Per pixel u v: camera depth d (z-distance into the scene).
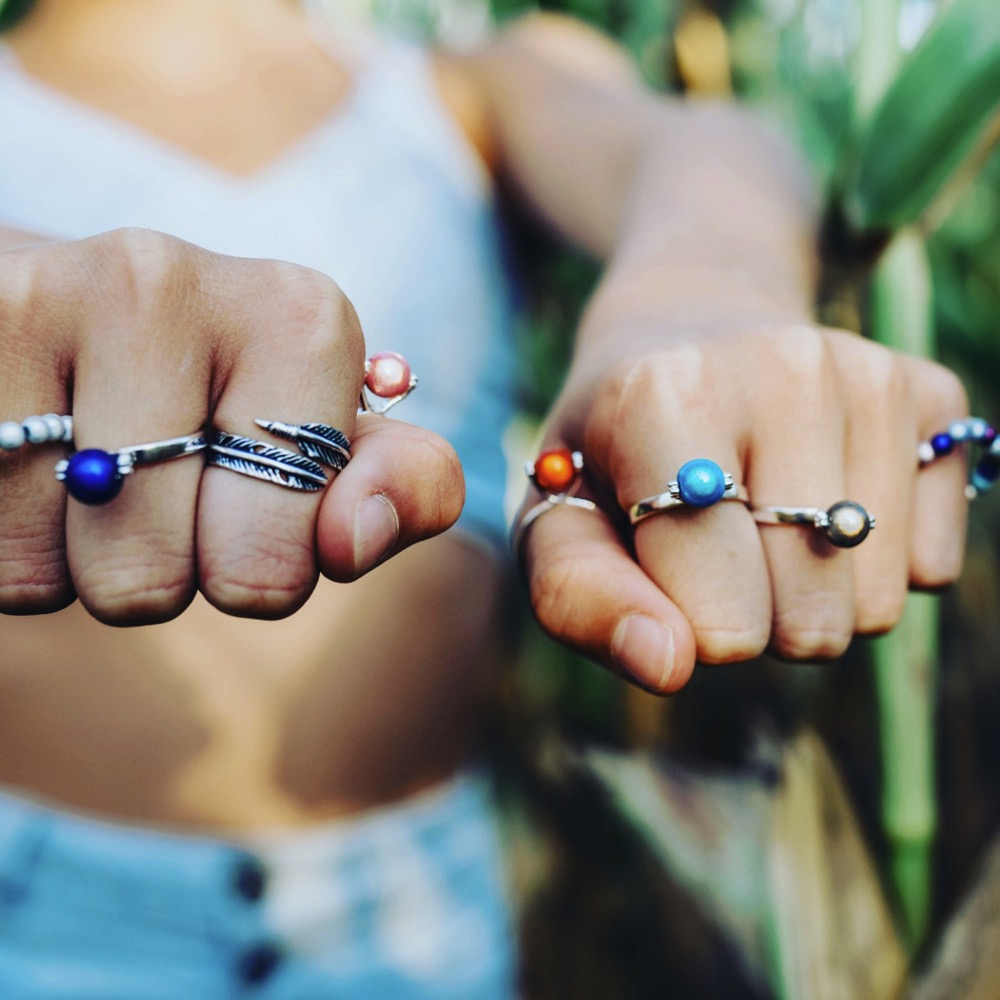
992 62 0.30
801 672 0.53
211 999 0.37
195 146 0.40
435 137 0.43
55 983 0.36
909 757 0.35
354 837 0.39
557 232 0.44
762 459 0.26
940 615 0.50
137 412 0.22
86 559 0.22
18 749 0.37
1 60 0.41
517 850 0.55
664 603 0.25
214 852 0.37
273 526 0.22
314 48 0.44
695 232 0.33
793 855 0.35
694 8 0.50
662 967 0.47
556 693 0.60
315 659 0.38
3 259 0.22
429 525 0.24
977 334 0.52
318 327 0.23
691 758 0.55
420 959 0.40
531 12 0.58
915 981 0.33
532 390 0.57
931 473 0.29
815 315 0.36
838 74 0.55
